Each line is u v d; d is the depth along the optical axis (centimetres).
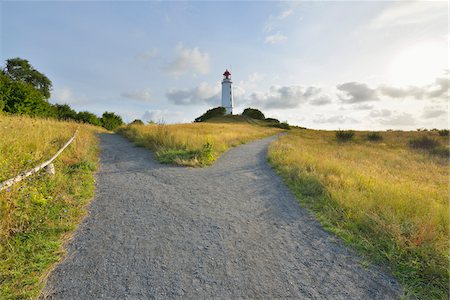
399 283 296
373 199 520
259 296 265
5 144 608
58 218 407
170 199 551
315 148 1609
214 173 815
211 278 291
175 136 1241
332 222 454
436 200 599
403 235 376
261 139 2516
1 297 242
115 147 1241
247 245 371
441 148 1802
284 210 517
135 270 298
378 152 1630
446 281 294
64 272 289
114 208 484
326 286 286
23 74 4141
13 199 374
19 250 312
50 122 1359
